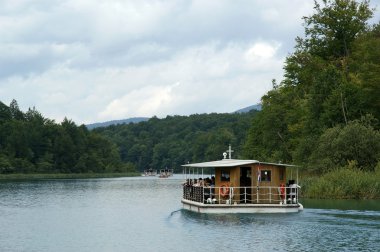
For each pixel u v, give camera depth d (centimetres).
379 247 3406
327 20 10488
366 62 9550
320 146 7744
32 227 4634
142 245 3659
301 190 6950
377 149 7406
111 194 9169
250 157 11406
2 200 7612
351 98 8762
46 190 10306
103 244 3750
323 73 9369
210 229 4119
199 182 5350
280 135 10644
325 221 4356
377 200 6259
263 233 3906
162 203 7069
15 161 19775
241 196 4925
